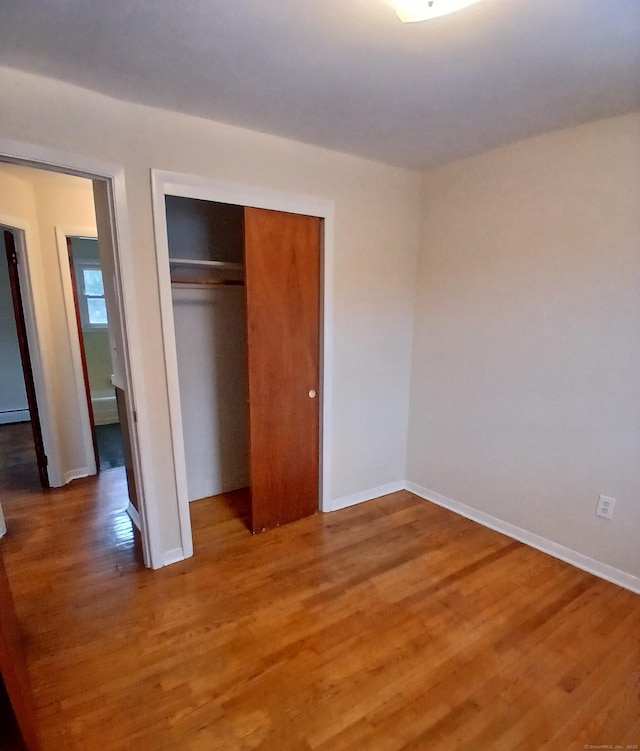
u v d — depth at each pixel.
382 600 2.13
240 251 3.09
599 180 2.15
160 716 1.53
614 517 2.26
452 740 1.45
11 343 5.34
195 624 1.97
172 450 2.34
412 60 1.59
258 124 2.21
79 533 2.74
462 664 1.75
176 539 2.44
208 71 1.68
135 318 2.11
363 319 2.95
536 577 2.32
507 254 2.57
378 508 3.11
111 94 1.87
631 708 1.57
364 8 1.30
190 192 2.17
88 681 1.67
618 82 1.74
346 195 2.71
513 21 1.35
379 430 3.20
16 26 1.39
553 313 2.39
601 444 2.27
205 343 3.07
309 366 2.80
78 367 3.50
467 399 2.89
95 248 5.32
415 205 3.02
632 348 2.12
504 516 2.76
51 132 1.78
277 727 1.49
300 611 2.05
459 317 2.88
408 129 2.26
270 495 2.78
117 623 1.97
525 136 2.36
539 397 2.51
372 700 1.59
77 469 3.59
